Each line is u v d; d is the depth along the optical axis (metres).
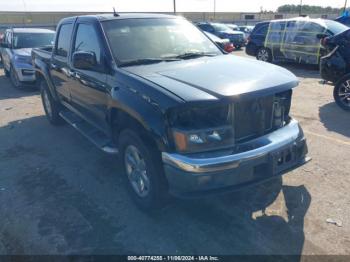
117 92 3.41
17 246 3.02
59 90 5.57
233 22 48.66
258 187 3.79
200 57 4.05
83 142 5.48
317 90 8.41
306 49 11.54
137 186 3.49
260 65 3.62
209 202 3.56
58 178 4.25
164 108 2.79
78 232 3.18
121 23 4.14
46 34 10.88
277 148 3.01
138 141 3.18
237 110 2.91
